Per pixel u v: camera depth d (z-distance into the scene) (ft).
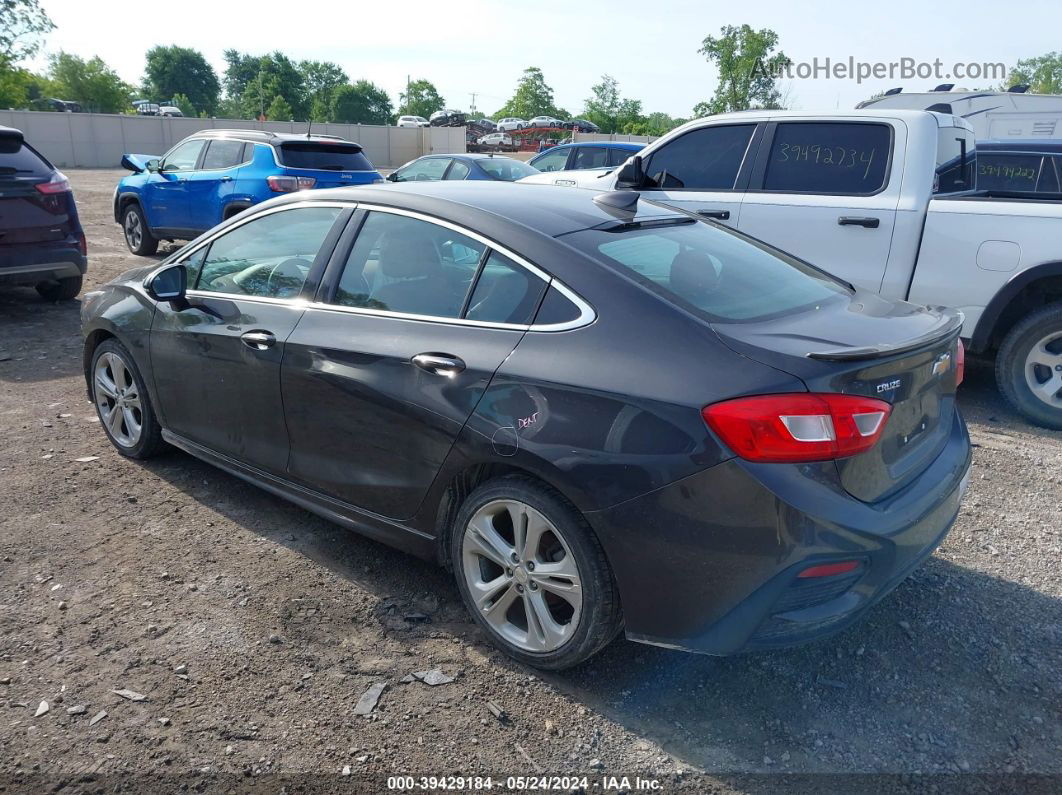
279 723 8.82
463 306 10.25
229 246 13.44
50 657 9.77
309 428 11.55
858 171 19.43
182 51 377.91
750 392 8.07
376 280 11.22
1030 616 11.03
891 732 8.90
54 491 14.12
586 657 9.29
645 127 223.10
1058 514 14.02
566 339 9.27
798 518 7.93
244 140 35.45
